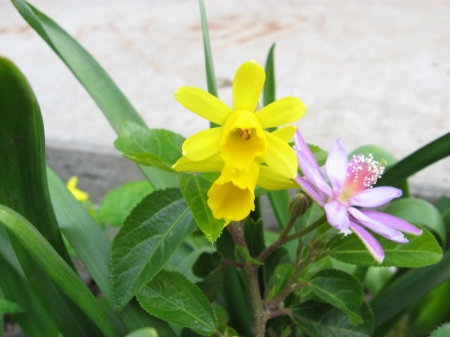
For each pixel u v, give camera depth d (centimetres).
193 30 97
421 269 27
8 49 97
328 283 23
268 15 100
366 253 23
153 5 115
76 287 20
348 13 98
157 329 23
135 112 29
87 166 63
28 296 27
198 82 77
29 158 19
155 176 30
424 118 62
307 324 24
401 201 30
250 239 26
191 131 64
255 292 24
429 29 88
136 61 86
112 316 25
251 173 19
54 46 26
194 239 38
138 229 22
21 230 18
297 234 22
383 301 28
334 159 23
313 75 75
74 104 76
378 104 66
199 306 23
